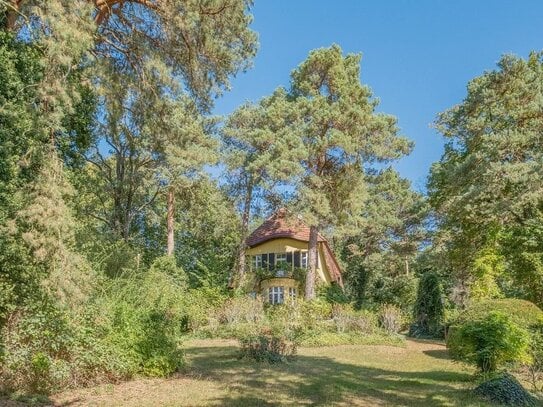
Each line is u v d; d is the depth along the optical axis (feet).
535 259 52.34
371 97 89.25
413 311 87.51
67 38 28.78
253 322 68.74
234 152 92.32
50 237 25.98
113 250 50.70
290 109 85.51
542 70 57.82
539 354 34.47
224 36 42.91
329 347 57.77
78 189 48.37
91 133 51.44
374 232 124.06
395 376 36.47
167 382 30.50
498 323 33.45
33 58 31.01
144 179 84.33
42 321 26.07
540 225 51.88
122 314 31.71
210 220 113.39
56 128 29.68
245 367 38.24
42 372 25.55
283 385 30.71
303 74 90.84
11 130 27.53
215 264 101.14
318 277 99.09
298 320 68.18
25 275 26.35
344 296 97.71
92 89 40.70
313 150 84.17
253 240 108.58
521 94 54.34
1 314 25.89
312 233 90.79
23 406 22.62
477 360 33.55
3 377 24.72
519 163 49.39
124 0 40.24
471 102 58.03
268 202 100.27
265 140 85.56
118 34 42.16
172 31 40.37
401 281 122.11
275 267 100.01
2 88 28.25
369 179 95.61
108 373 29.66
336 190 89.56
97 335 29.76
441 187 62.54
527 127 53.11
